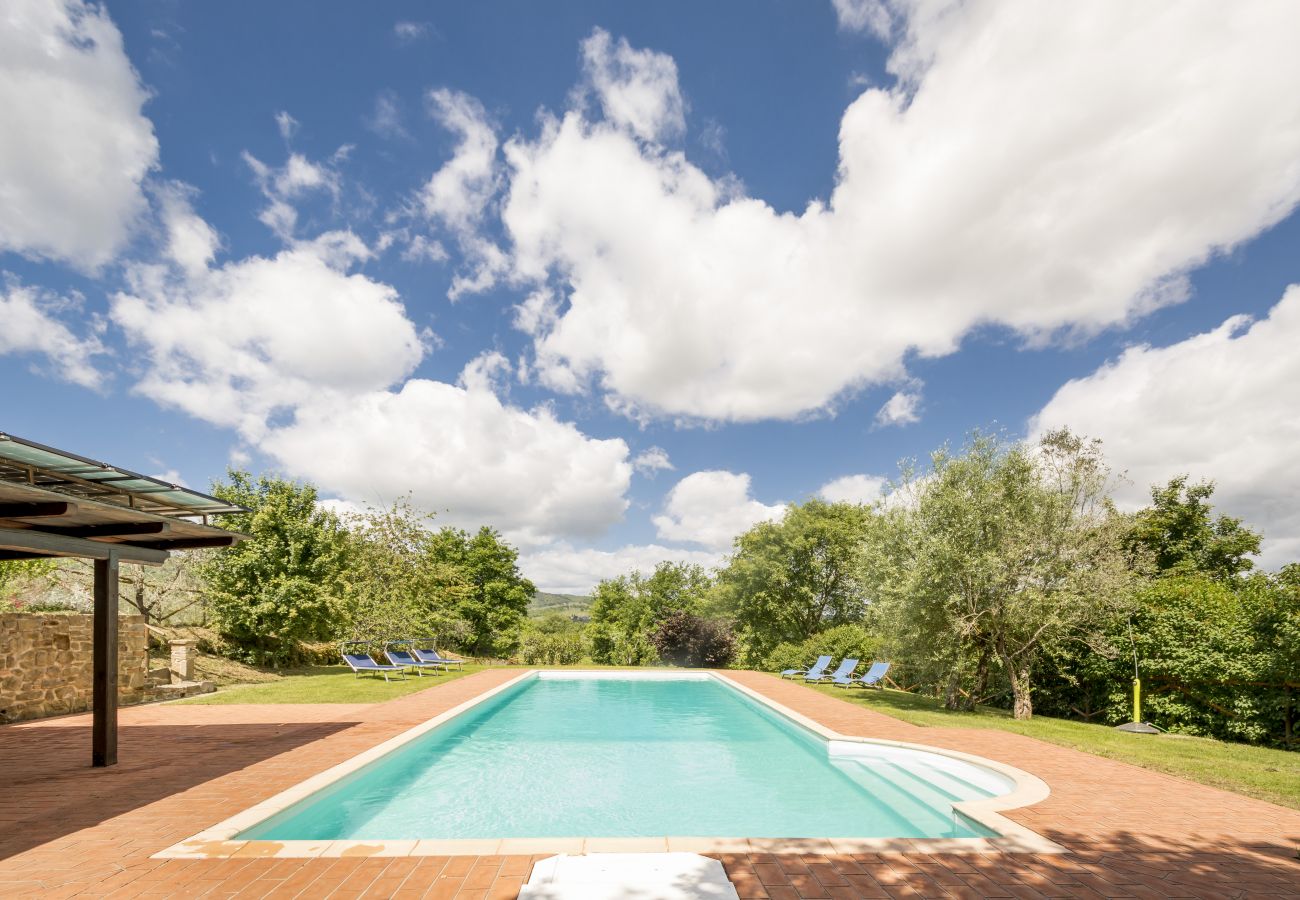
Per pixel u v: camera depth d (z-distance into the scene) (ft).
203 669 51.37
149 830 15.84
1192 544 73.15
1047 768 24.13
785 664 76.02
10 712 32.89
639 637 124.67
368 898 11.92
